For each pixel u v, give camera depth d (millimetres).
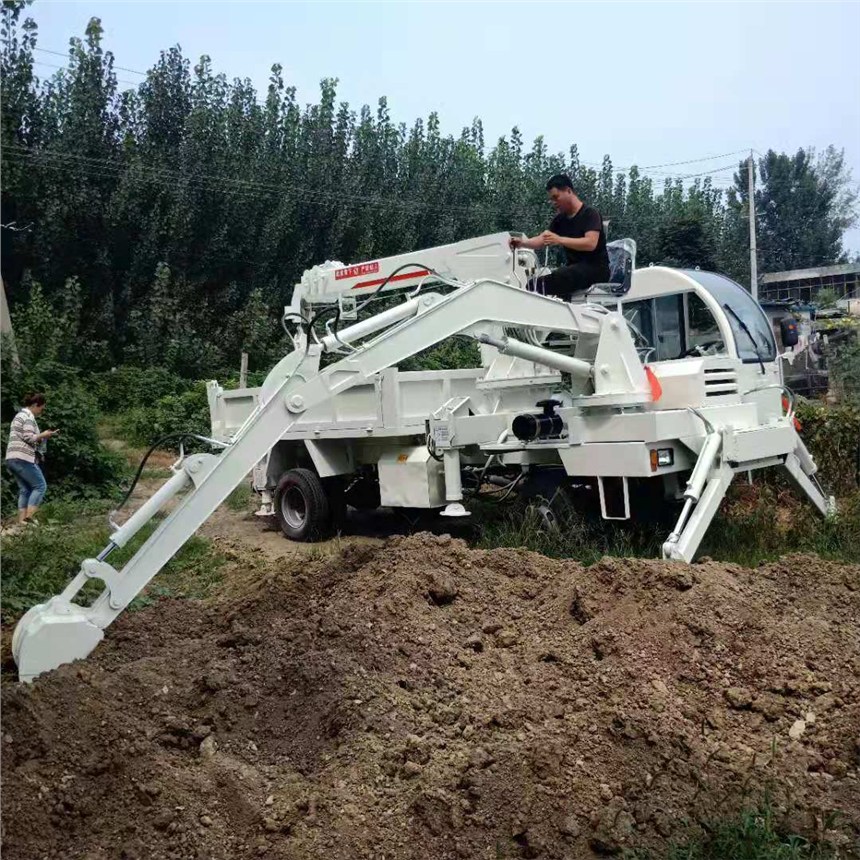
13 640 4898
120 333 24297
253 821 3484
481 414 9180
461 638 5207
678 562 5672
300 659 4520
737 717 4414
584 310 7523
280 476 10586
